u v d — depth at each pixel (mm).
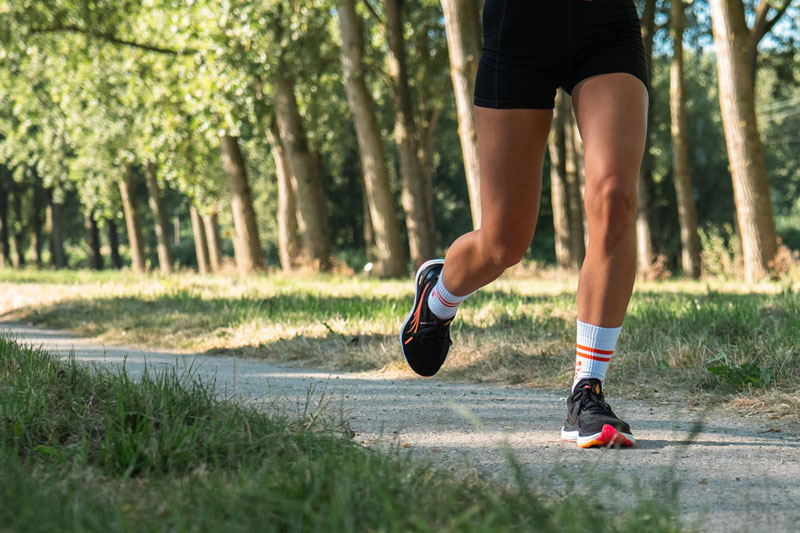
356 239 47156
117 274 25766
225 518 1686
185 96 17609
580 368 2852
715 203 38844
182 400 2801
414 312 3172
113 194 30016
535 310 7164
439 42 21234
